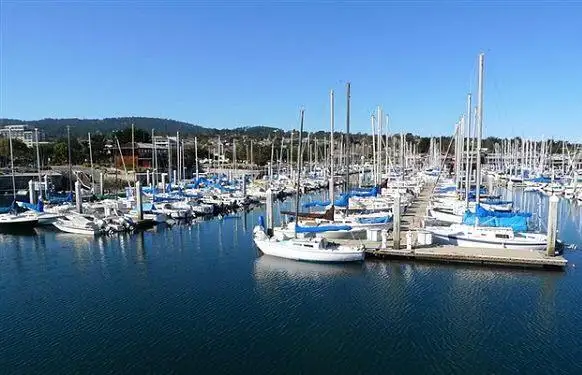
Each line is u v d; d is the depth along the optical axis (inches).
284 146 5787.4
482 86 1834.4
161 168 4896.7
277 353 917.8
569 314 1073.5
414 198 2989.7
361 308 1129.4
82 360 900.0
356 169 5073.8
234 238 2000.5
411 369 856.3
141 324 1064.2
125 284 1362.0
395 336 983.0
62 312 1146.0
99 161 5462.6
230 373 848.9
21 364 887.1
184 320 1082.1
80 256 1710.1
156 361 892.6
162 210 2452.0
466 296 1186.6
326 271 1407.5
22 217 2224.4
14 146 4958.2
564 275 1318.9
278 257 1562.5
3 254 1753.2
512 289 1224.2
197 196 3009.4
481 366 862.5
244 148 7317.9
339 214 1968.5
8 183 3604.8
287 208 2997.0
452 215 2033.7
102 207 2496.3
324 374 843.4
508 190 3897.6
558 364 865.5
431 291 1224.8
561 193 3457.2
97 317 1109.7
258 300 1195.9
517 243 1509.6
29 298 1253.1
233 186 3597.4
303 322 1057.5
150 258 1662.2
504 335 979.3
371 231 1700.3
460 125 2997.0
